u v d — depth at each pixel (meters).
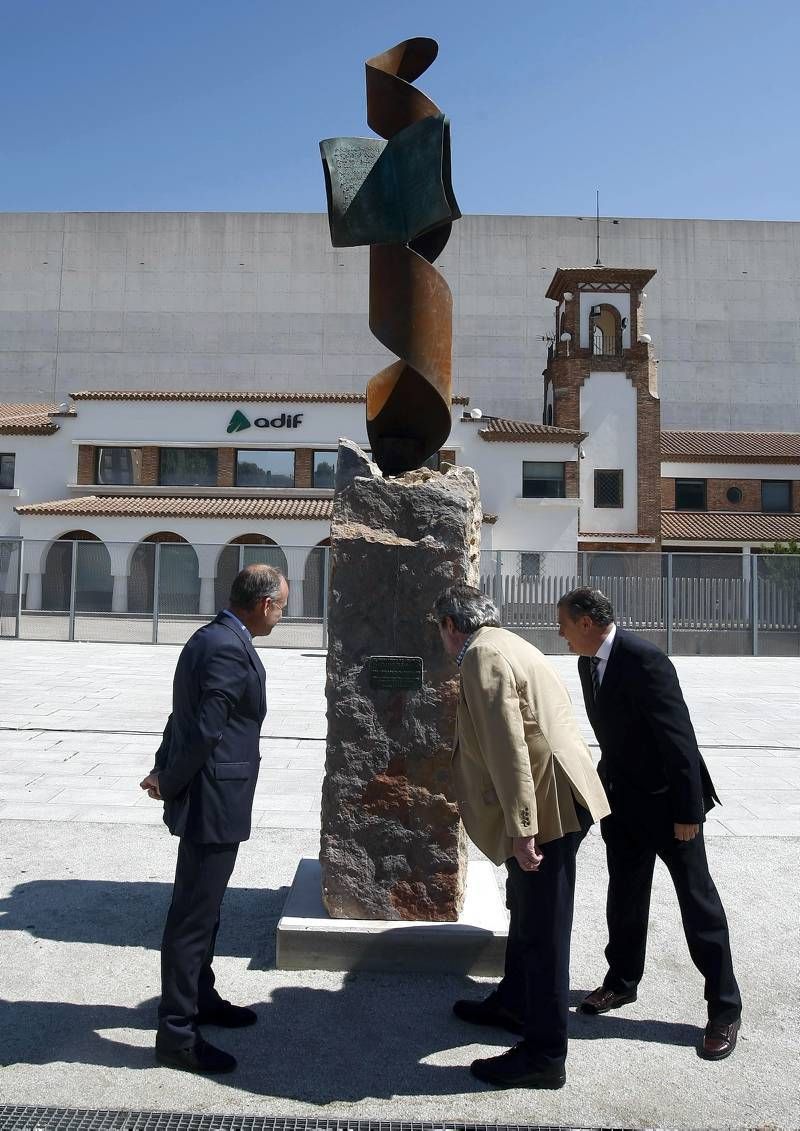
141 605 21.77
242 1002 3.78
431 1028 3.59
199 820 3.29
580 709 12.41
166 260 53.66
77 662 16.80
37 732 9.71
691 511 39.78
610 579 21.14
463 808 3.42
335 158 4.21
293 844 5.99
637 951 3.80
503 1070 3.18
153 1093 3.10
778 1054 3.45
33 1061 3.29
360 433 35.09
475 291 52.91
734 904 5.03
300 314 53.16
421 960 4.05
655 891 5.29
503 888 5.26
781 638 21.11
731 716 12.05
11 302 53.72
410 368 4.20
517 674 3.26
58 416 35.41
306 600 21.92
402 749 4.10
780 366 53.28
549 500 33.75
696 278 53.53
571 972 4.18
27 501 35.22
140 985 3.93
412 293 4.20
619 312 37.38
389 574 4.12
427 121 4.08
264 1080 3.20
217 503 33.97
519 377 52.62
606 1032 3.62
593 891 5.25
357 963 4.06
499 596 21.14
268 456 35.28
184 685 3.34
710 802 3.66
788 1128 2.97
